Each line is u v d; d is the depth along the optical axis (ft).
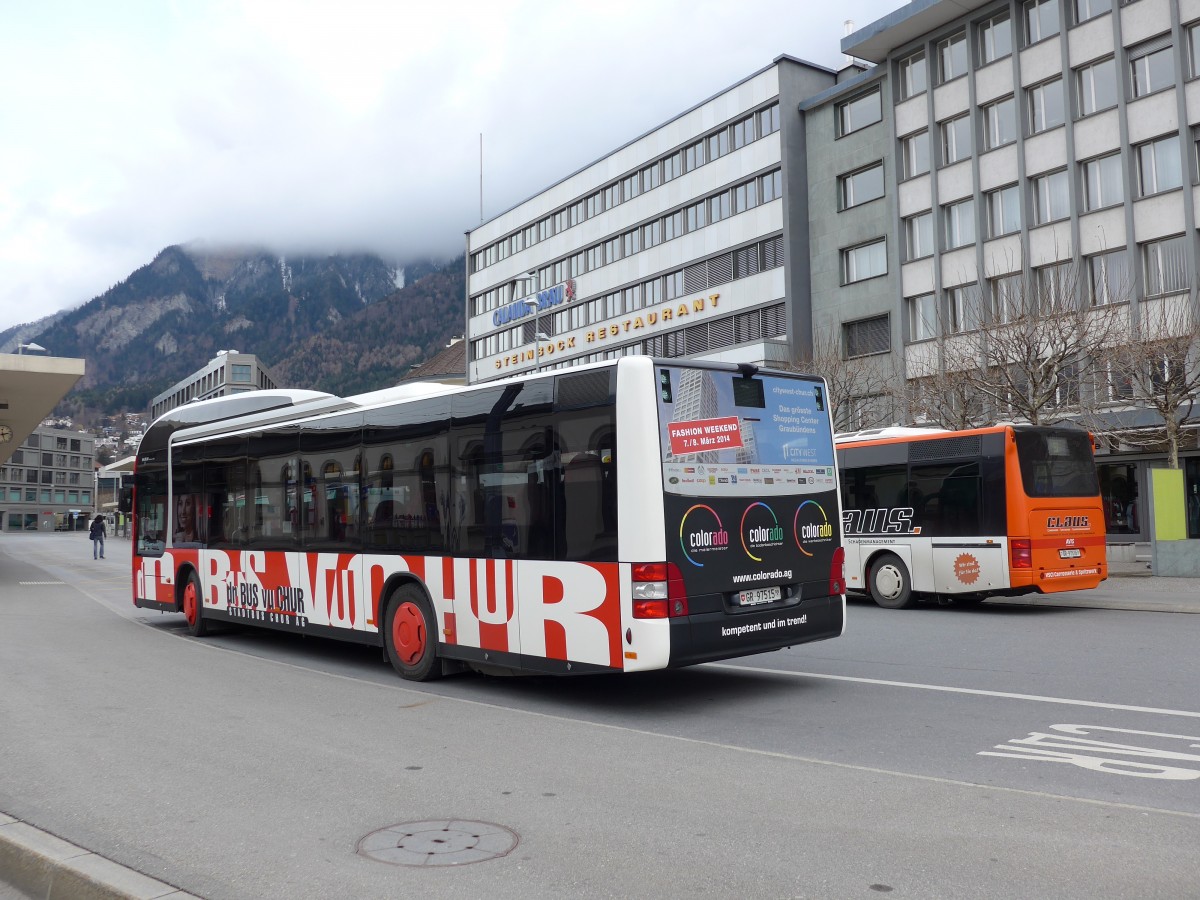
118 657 38.19
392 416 32.86
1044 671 30.63
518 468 27.81
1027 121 108.99
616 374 25.40
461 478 29.76
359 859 14.55
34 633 46.83
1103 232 100.83
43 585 83.10
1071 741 21.29
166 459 48.19
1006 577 48.21
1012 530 48.16
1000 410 81.30
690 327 157.69
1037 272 106.83
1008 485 48.44
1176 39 95.40
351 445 34.78
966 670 31.24
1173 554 66.08
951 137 117.50
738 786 18.13
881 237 126.00
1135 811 16.06
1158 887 12.77
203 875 14.02
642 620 24.41
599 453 25.59
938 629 42.75
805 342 136.87
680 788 18.07
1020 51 109.50
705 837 15.17
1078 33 104.06
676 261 159.94
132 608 60.49
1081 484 50.83
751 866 13.87
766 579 27.07
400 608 32.07
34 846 14.55
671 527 24.93
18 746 22.47
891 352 115.65
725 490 26.35
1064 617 47.19
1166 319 79.15
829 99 133.49
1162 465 93.91
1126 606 50.96
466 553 29.35
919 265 120.16
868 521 54.34
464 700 28.14
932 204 118.11
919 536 51.83
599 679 31.42
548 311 195.21
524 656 27.35
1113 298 97.14
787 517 27.94
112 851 15.10
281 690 30.12
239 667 35.37
